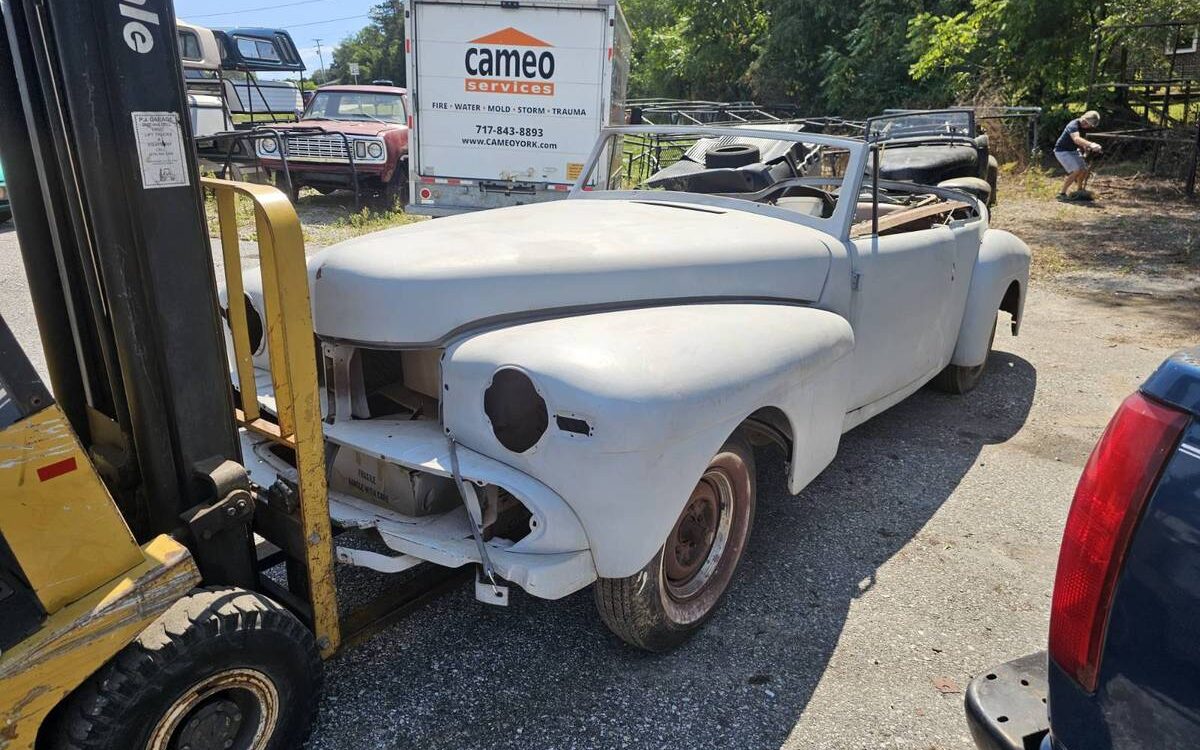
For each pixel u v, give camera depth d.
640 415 2.36
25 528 1.82
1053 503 4.11
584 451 2.37
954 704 2.74
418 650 2.93
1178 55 16.67
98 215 2.09
